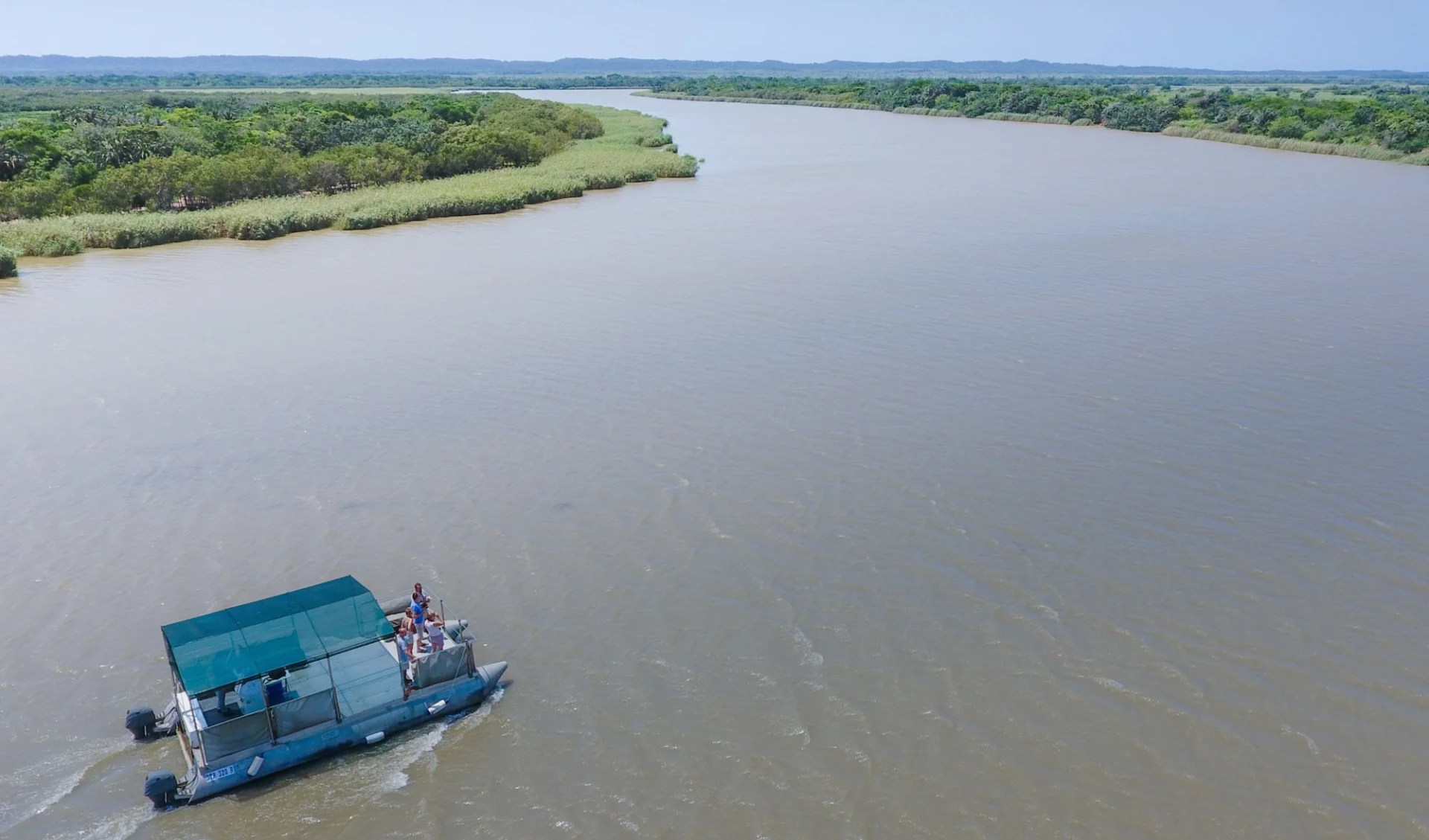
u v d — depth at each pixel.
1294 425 29.23
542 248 54.72
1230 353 35.34
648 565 22.53
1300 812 15.69
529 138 90.31
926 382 32.78
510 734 17.61
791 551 22.95
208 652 16.80
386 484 26.48
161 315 41.97
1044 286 44.31
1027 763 16.72
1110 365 34.22
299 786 16.47
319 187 74.50
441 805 16.06
